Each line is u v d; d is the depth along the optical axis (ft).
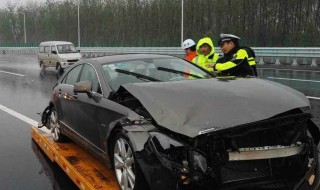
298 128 11.12
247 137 10.63
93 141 14.92
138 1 165.89
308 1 115.55
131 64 16.03
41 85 48.37
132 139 11.35
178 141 10.69
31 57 130.62
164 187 10.32
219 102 11.12
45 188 14.82
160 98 11.59
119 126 12.57
